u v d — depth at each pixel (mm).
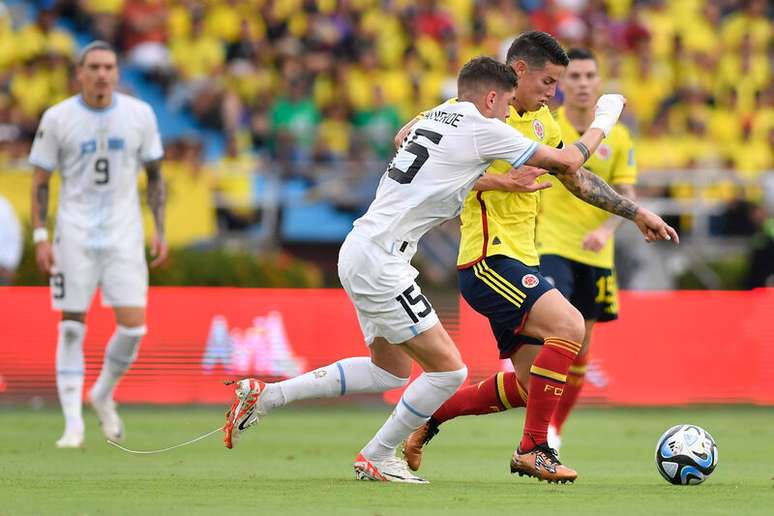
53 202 52125
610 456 31906
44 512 18281
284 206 60500
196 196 57812
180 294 47625
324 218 62094
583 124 33375
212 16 67688
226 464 28328
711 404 50375
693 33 73688
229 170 59906
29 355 46781
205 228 57906
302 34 68875
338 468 27375
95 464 27953
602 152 33344
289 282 53062
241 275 51969
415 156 22688
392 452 23781
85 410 45625
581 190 23641
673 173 63719
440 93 68625
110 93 33375
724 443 35656
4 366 46656
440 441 36312
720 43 73938
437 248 59438
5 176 55125
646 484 23766
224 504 19391
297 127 64250
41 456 29891
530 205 25062
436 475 26062
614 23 73125
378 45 69312
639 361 49875
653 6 74062
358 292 22547
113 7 66875
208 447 33344
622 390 49688
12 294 46688
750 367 50750
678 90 71375
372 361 24047
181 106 65562
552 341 23609
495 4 72500
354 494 20953
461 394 25469
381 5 70438
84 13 66875
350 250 22625
